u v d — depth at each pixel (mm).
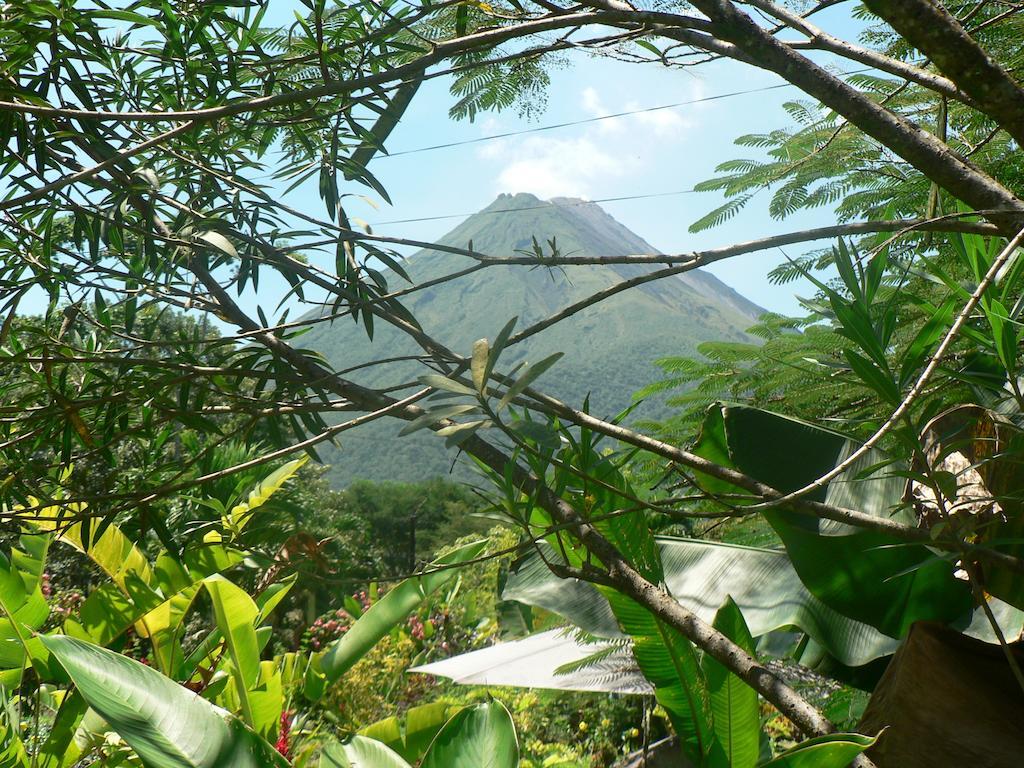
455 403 1230
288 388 1847
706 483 2104
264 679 2988
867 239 3500
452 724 1904
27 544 2943
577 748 4801
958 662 1713
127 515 1950
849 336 1381
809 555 2084
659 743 3191
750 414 2174
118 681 1790
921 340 1334
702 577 2676
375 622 3346
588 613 2689
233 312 2104
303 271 1812
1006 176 3023
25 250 1921
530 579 2828
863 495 2029
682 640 1895
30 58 1677
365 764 2268
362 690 5652
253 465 1661
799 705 1385
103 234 2084
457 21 1743
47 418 1692
